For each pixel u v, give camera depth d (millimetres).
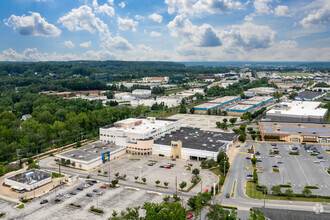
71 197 166125
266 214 142875
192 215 142875
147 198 164250
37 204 157625
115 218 134625
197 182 187625
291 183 182375
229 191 172500
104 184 185500
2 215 144500
